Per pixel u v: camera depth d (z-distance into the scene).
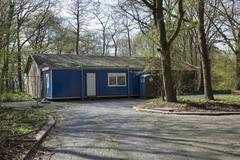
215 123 15.08
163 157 8.54
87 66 34.00
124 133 12.66
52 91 32.62
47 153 9.37
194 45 43.22
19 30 13.96
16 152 8.90
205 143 10.27
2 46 13.66
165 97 22.67
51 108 24.23
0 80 15.00
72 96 33.44
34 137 11.20
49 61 34.94
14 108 23.44
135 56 32.69
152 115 19.05
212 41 36.47
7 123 14.56
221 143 10.23
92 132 13.12
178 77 30.75
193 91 38.31
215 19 31.02
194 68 38.88
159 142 10.59
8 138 10.62
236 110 19.52
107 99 34.22
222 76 35.09
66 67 33.12
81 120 17.31
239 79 33.59
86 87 34.06
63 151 9.58
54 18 43.22
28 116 17.81
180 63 33.00
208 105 20.55
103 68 34.66
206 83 23.77
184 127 13.91
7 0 13.83
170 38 22.27
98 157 8.70
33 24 17.92
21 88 42.44
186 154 8.80
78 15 53.72
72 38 53.53
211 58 37.59
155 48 25.08
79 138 11.77
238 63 31.48
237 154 8.70
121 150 9.50
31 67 39.44
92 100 33.00
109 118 17.94
